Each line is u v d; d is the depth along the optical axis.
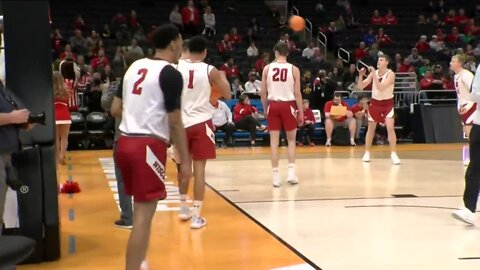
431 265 4.06
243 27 18.92
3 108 3.48
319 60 17.03
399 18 20.59
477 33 19.61
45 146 4.22
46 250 4.18
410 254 4.35
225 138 13.28
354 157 11.08
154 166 3.38
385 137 14.20
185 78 5.11
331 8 20.84
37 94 4.15
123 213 5.32
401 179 8.14
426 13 21.02
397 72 15.98
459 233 5.01
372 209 6.05
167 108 3.36
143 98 3.39
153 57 3.60
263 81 7.43
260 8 20.33
